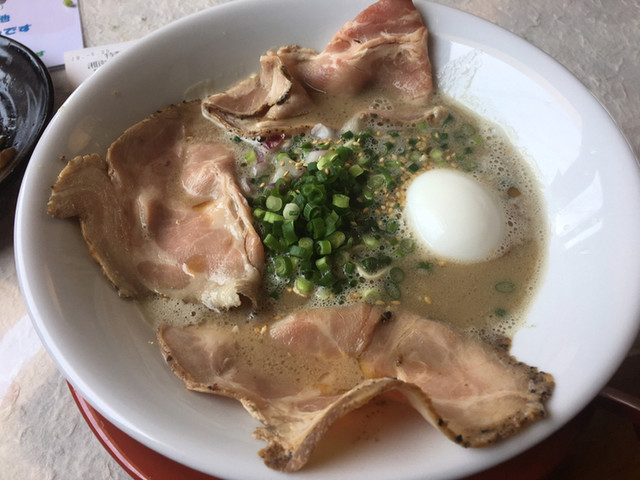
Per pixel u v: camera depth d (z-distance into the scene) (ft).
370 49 0.92
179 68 0.91
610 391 0.66
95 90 0.83
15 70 1.08
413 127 0.93
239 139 0.92
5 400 0.83
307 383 0.70
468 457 0.56
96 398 0.59
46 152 0.77
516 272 0.79
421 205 0.84
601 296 0.66
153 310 0.76
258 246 0.79
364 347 0.72
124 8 1.26
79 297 0.69
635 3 1.22
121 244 0.77
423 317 0.75
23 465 0.78
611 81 1.11
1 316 0.90
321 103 0.97
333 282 0.79
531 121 0.85
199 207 0.85
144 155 0.86
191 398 0.64
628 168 0.72
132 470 0.69
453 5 1.22
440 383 0.66
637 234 0.67
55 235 0.72
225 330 0.75
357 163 0.89
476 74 0.90
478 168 0.88
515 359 0.69
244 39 0.93
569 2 1.22
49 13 1.25
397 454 0.56
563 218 0.78
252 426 0.61
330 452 0.57
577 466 0.80
